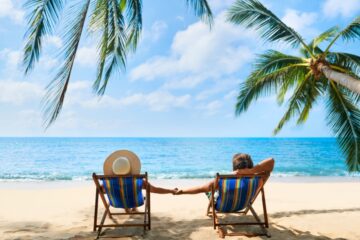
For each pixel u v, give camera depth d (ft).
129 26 23.07
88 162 110.22
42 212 20.10
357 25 23.02
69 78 16.78
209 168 94.99
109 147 189.98
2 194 29.76
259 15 26.02
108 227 14.99
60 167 93.76
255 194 13.92
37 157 128.06
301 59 28.22
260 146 192.03
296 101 29.40
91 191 32.24
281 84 29.40
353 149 26.58
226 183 12.90
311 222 16.40
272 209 20.18
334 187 37.55
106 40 20.17
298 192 32.78
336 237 13.84
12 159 119.85
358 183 41.81
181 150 170.81
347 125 27.07
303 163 100.12
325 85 28.14
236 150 167.84
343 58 26.58
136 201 13.79
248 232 14.39
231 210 13.96
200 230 14.62
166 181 49.24
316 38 28.71
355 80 19.70
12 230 15.24
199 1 22.33
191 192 13.97
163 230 14.69
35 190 32.89
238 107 30.32
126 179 12.94
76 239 13.52
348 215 18.39
